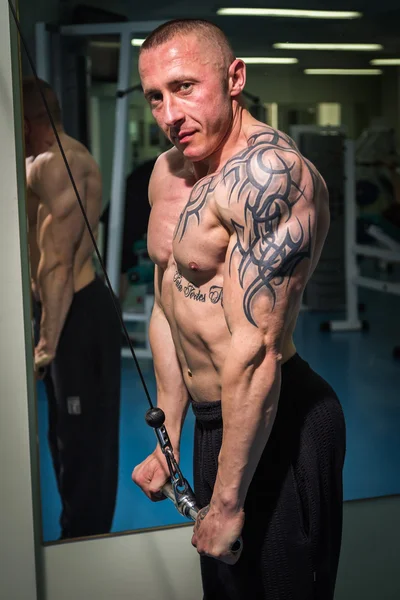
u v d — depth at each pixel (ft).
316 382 4.83
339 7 7.00
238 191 4.11
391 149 7.36
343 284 7.50
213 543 4.37
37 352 6.65
